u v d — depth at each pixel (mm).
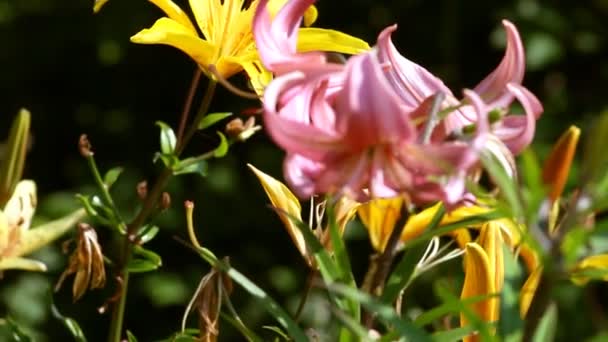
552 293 1105
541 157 3512
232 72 1351
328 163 1112
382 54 1228
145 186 1372
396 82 1223
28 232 1312
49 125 4059
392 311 1071
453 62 3885
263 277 3686
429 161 1093
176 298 3578
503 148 1132
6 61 4059
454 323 1547
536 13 3707
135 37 1302
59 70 4090
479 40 3902
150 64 4074
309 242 1145
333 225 1141
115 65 4078
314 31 1335
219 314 1305
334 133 1111
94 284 1347
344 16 3951
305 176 1113
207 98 1354
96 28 3963
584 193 1069
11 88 4078
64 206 3652
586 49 3729
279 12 1201
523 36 3678
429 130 1125
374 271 1173
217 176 3734
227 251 3734
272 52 1189
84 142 1349
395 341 1188
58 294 3555
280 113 1143
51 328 3533
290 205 1292
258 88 1320
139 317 3645
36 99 4078
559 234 1068
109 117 4070
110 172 1371
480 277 1208
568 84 3770
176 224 3666
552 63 3762
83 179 3939
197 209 3707
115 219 1354
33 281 3520
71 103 4086
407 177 1103
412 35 3924
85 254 1337
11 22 4047
